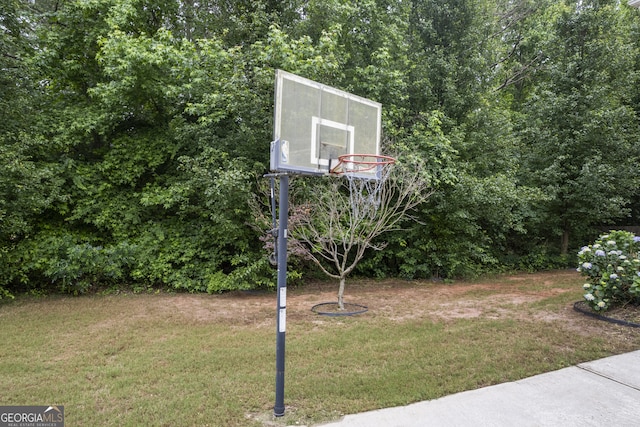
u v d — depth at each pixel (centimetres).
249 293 866
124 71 791
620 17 1399
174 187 841
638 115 1354
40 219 845
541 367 431
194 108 791
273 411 332
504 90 1795
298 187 770
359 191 730
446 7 1077
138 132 949
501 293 870
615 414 333
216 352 477
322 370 421
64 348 492
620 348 488
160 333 558
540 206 1241
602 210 1227
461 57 1115
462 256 1086
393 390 372
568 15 1288
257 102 775
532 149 1316
